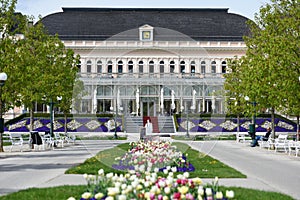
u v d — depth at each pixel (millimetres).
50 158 22328
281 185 13992
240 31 83562
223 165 18547
